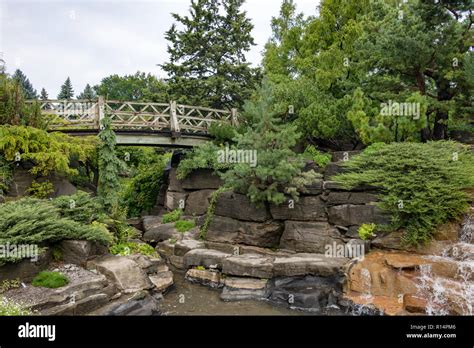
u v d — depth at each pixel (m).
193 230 10.98
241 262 7.98
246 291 7.43
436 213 7.42
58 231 6.67
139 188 16.48
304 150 12.52
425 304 5.84
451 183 7.61
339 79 13.51
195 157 12.16
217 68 20.36
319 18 15.10
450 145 8.87
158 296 7.09
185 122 15.21
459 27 10.41
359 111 10.21
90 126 12.51
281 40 20.73
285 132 9.02
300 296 6.87
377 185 8.12
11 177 8.97
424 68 10.64
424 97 9.61
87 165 14.12
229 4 21.38
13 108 9.88
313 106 11.97
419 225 7.45
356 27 13.16
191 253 9.01
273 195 8.90
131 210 15.84
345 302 6.61
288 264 7.45
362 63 12.07
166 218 12.48
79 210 7.84
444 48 10.12
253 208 9.50
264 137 9.20
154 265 7.79
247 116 12.96
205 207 12.25
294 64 16.78
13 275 5.80
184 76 20.88
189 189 13.09
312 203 9.00
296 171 8.91
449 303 5.74
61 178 10.11
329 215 8.82
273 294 7.22
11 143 8.77
